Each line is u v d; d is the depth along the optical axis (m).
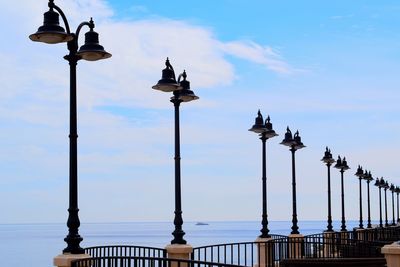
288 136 37.75
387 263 19.27
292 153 38.00
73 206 17.77
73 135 17.98
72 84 18.14
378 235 45.97
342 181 49.94
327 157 45.69
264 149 32.44
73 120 18.05
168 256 23.30
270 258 29.02
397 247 19.08
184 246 23.06
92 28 18.39
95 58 18.34
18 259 103.81
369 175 62.06
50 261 98.25
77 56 18.19
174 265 22.70
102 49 18.19
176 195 23.72
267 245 28.89
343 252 29.84
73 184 17.84
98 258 16.75
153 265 16.95
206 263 15.21
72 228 17.69
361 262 21.09
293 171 37.50
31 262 95.69
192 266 16.31
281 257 29.55
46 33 17.36
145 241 184.75
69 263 17.12
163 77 22.66
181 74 24.38
